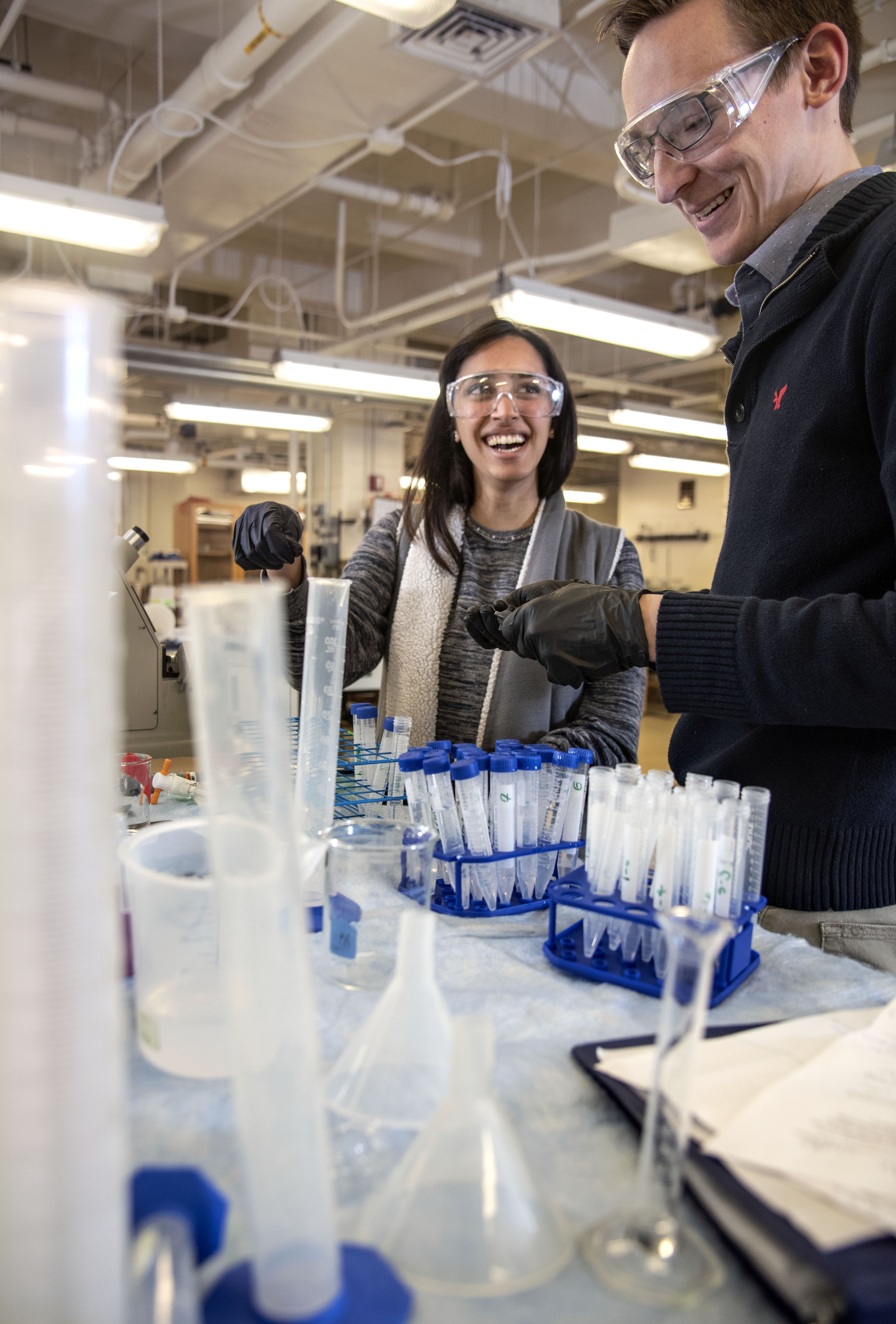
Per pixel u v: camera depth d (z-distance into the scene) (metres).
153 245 3.13
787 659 0.82
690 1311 0.41
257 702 0.41
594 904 0.78
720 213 1.07
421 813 1.02
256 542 1.26
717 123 0.95
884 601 0.80
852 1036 0.61
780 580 0.99
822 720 0.83
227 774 0.41
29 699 0.32
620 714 1.39
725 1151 0.48
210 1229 0.43
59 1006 0.33
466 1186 0.44
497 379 1.44
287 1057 0.39
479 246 6.32
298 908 0.42
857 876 1.00
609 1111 0.57
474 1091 0.47
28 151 5.05
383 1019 0.58
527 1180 0.46
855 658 0.79
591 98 4.16
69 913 0.33
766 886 1.03
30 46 4.31
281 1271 0.38
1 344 0.32
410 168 5.63
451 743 1.11
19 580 0.32
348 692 4.46
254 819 0.41
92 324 0.33
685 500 10.92
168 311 5.84
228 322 6.07
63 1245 0.33
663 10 0.97
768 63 0.93
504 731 1.47
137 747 1.75
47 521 0.32
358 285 7.47
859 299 0.89
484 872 0.94
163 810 1.22
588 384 7.77
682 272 5.11
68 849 0.33
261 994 0.40
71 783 0.33
